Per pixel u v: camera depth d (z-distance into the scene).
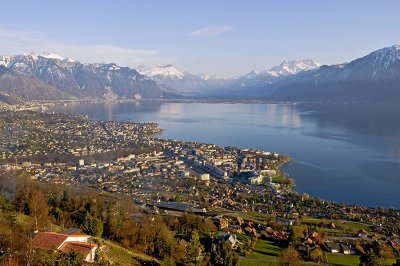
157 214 185.00
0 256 89.81
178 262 127.00
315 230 179.62
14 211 130.00
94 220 128.88
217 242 148.25
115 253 117.12
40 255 90.75
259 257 142.75
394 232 191.50
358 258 149.88
